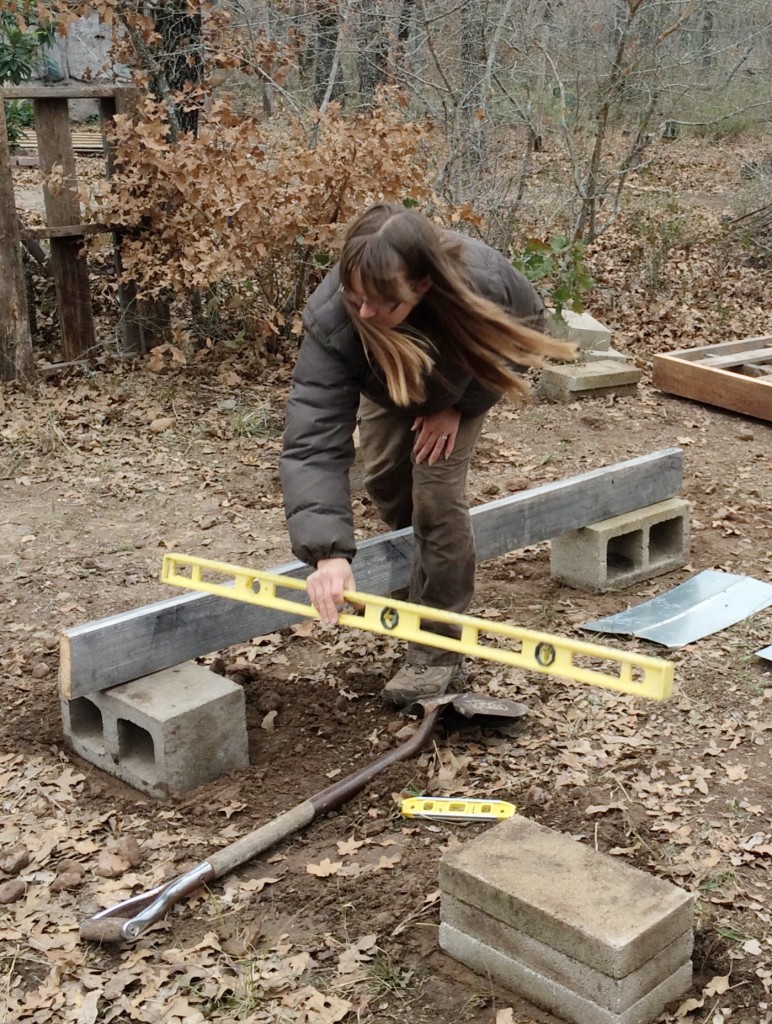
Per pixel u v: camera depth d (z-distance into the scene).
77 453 6.72
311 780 3.62
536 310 3.36
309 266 8.17
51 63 16.73
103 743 3.74
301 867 3.20
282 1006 2.70
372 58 10.46
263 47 9.09
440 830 3.33
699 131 16.91
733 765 3.65
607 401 7.95
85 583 5.14
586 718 3.93
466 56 10.25
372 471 4.07
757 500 6.20
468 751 3.72
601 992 2.54
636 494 5.06
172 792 3.52
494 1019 2.65
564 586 5.09
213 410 7.43
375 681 4.22
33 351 8.26
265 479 6.43
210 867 3.09
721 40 13.90
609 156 13.29
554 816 3.38
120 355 8.25
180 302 8.77
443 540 3.79
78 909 3.06
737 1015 2.64
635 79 11.37
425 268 2.70
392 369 2.78
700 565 5.32
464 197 9.62
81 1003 2.72
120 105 7.93
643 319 10.21
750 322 10.35
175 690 3.60
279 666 4.35
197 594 3.79
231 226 7.82
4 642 4.59
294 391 3.08
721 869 3.13
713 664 4.32
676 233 12.01
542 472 6.65
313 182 7.65
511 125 11.76
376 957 2.85
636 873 2.74
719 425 7.59
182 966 2.83
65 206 7.80
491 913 2.71
